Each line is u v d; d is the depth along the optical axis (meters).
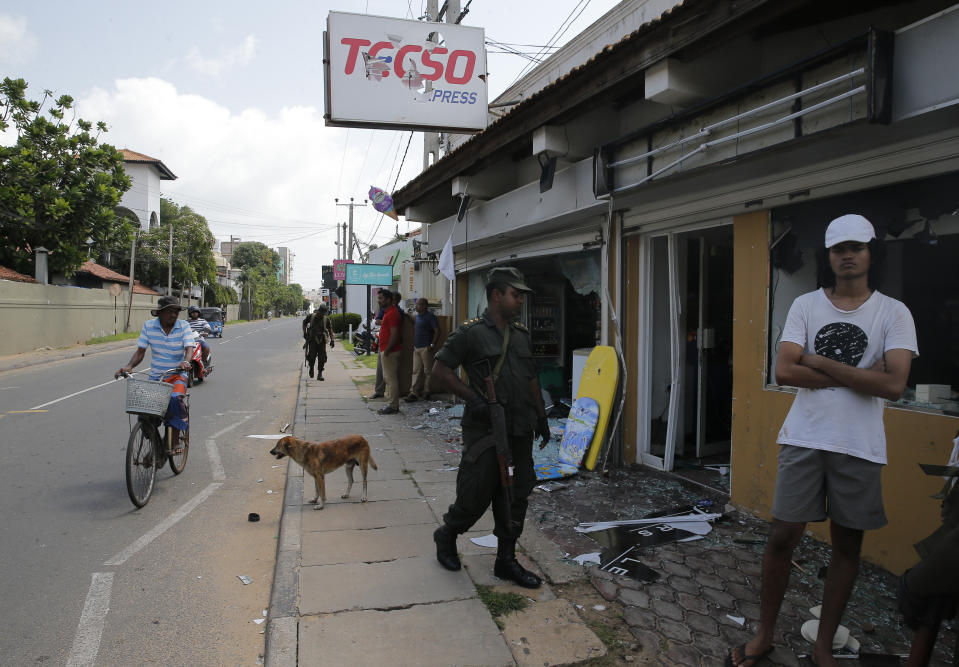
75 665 2.75
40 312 20.30
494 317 3.38
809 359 2.48
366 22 7.52
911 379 3.56
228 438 7.56
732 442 4.61
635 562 3.68
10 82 19.91
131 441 4.73
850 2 3.72
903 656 2.71
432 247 10.62
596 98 5.03
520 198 6.99
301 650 2.73
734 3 3.56
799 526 2.50
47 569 3.76
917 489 3.34
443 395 10.26
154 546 4.14
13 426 8.11
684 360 6.02
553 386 8.84
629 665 2.67
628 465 5.88
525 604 3.18
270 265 90.56
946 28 2.78
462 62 7.80
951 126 3.12
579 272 6.87
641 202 5.46
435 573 3.55
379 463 6.15
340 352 21.61
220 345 25.25
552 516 4.55
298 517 4.56
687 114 4.34
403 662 2.65
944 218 3.31
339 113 7.45
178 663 2.78
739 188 4.48
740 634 2.90
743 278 4.52
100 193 20.95
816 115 3.44
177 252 37.34
